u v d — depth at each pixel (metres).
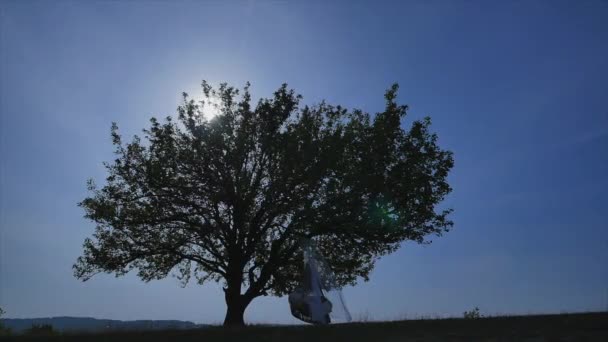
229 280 27.27
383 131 28.16
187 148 28.03
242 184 27.17
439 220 28.34
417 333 13.08
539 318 15.47
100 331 14.52
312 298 16.86
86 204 28.45
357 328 13.98
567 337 11.91
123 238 28.58
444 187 28.52
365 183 26.66
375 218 27.20
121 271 28.66
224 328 14.90
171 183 27.39
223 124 28.31
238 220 27.45
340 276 29.47
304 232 27.36
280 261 27.73
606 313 16.27
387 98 29.67
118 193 28.47
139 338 12.74
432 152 28.62
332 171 27.44
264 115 28.56
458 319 15.98
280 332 13.45
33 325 18.33
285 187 26.94
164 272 29.58
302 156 27.05
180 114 28.84
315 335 12.91
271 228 28.44
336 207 26.84
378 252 29.92
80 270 28.05
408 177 27.73
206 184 27.53
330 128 29.41
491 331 13.12
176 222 28.52
